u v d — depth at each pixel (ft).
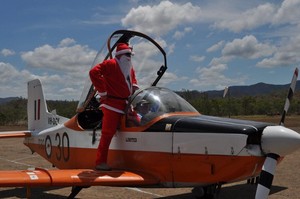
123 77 18.10
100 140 18.39
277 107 118.32
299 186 23.41
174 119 16.87
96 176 16.55
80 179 16.05
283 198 20.52
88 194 22.02
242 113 115.75
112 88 18.06
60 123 24.79
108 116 18.12
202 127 15.90
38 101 27.48
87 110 21.27
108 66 17.89
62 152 22.76
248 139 14.93
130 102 18.40
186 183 16.83
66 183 15.75
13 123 106.01
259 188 14.82
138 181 16.84
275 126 15.19
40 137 25.71
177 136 16.46
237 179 15.65
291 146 14.35
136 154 17.81
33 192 23.02
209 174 15.89
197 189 17.63
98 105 20.97
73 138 21.61
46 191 23.32
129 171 17.89
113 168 18.92
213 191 17.24
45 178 15.46
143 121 17.67
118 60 18.16
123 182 16.61
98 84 17.97
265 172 14.75
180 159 16.39
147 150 17.38
